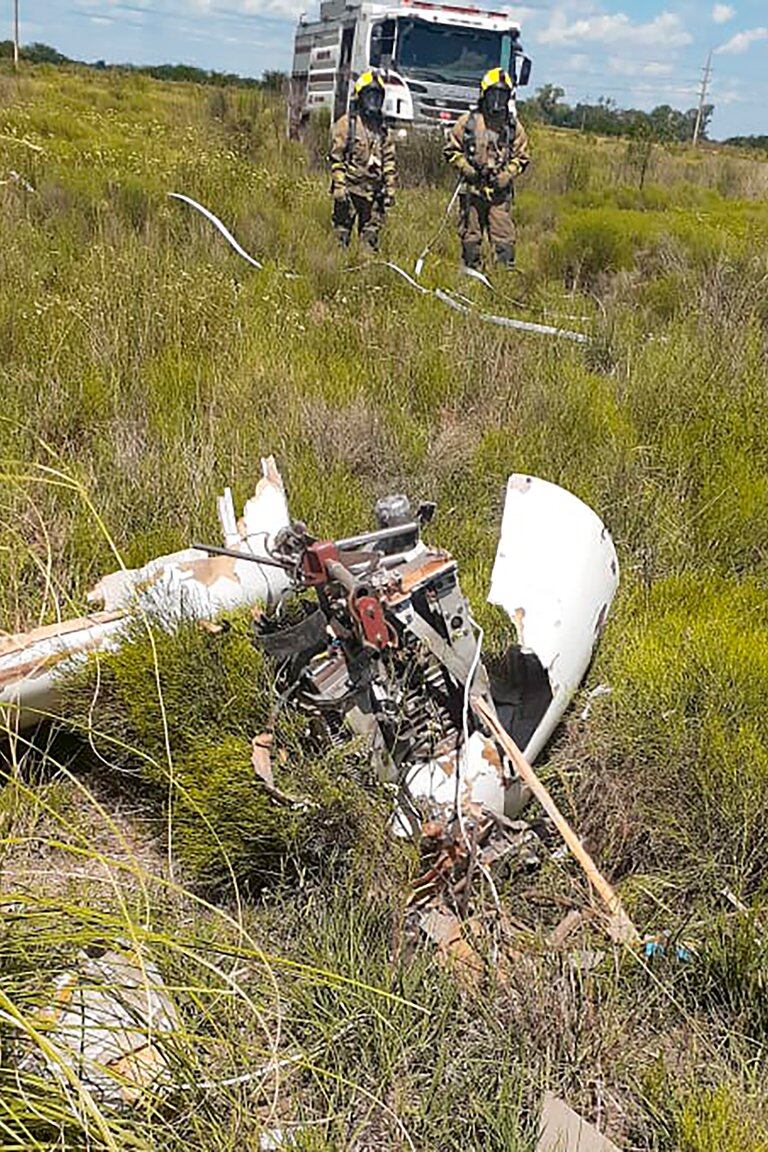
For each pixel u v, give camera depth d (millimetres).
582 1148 2492
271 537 4121
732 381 6414
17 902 2307
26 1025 1938
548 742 3809
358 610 2887
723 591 4676
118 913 2529
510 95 10398
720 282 8641
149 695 3576
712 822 3398
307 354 7078
